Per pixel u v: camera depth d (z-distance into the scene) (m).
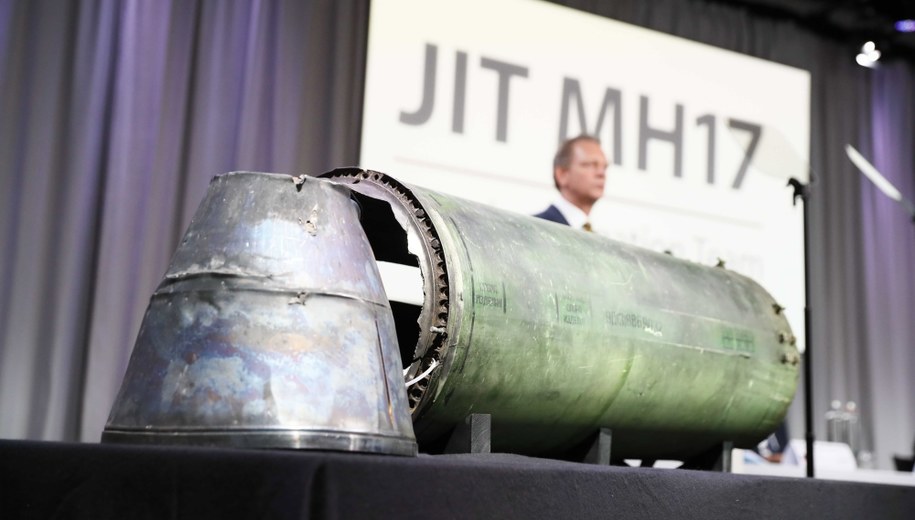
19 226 3.07
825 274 4.59
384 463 0.99
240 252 1.16
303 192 1.22
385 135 3.56
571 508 1.16
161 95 3.26
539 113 3.87
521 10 3.87
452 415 1.47
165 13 3.31
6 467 0.98
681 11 4.43
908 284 4.86
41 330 3.08
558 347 1.58
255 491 0.93
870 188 4.82
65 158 3.16
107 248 3.14
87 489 0.95
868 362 4.64
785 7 4.64
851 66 4.89
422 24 3.66
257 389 1.08
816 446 3.82
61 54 3.18
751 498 1.37
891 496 1.55
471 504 1.06
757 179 4.34
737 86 4.36
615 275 1.79
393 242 1.75
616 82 4.06
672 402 1.85
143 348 1.15
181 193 3.30
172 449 0.95
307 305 1.14
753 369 2.02
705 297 1.99
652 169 4.10
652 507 1.25
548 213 3.84
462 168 3.68
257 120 3.41
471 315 1.42
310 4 3.55
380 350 1.20
